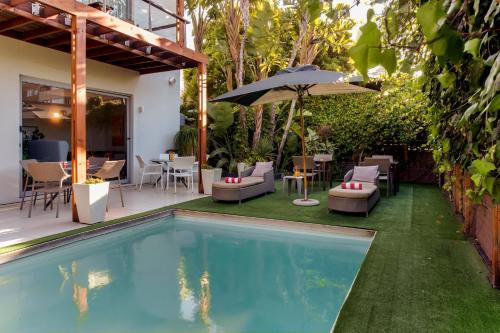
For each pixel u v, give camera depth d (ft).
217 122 35.01
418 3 3.34
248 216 18.89
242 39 31.12
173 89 35.53
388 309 8.41
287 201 23.45
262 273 12.15
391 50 2.05
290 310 9.45
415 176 33.24
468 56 3.12
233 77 41.37
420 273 10.68
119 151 31.04
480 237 12.99
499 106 2.10
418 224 16.85
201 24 32.96
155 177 33.50
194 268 12.71
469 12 2.69
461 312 8.21
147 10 30.55
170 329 8.50
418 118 29.53
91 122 28.99
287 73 20.75
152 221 19.27
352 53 2.07
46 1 15.75
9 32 21.63
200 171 26.94
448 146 4.96
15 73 22.44
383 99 30.63
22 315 9.21
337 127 34.55
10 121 22.24
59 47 24.56
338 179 35.35
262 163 27.71
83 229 15.90
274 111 36.14
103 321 8.89
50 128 25.38
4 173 22.02
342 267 12.64
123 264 13.12
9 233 15.23
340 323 7.76
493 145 2.71
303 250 14.67
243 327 8.57
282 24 34.83
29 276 11.92
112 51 24.56
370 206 19.11
